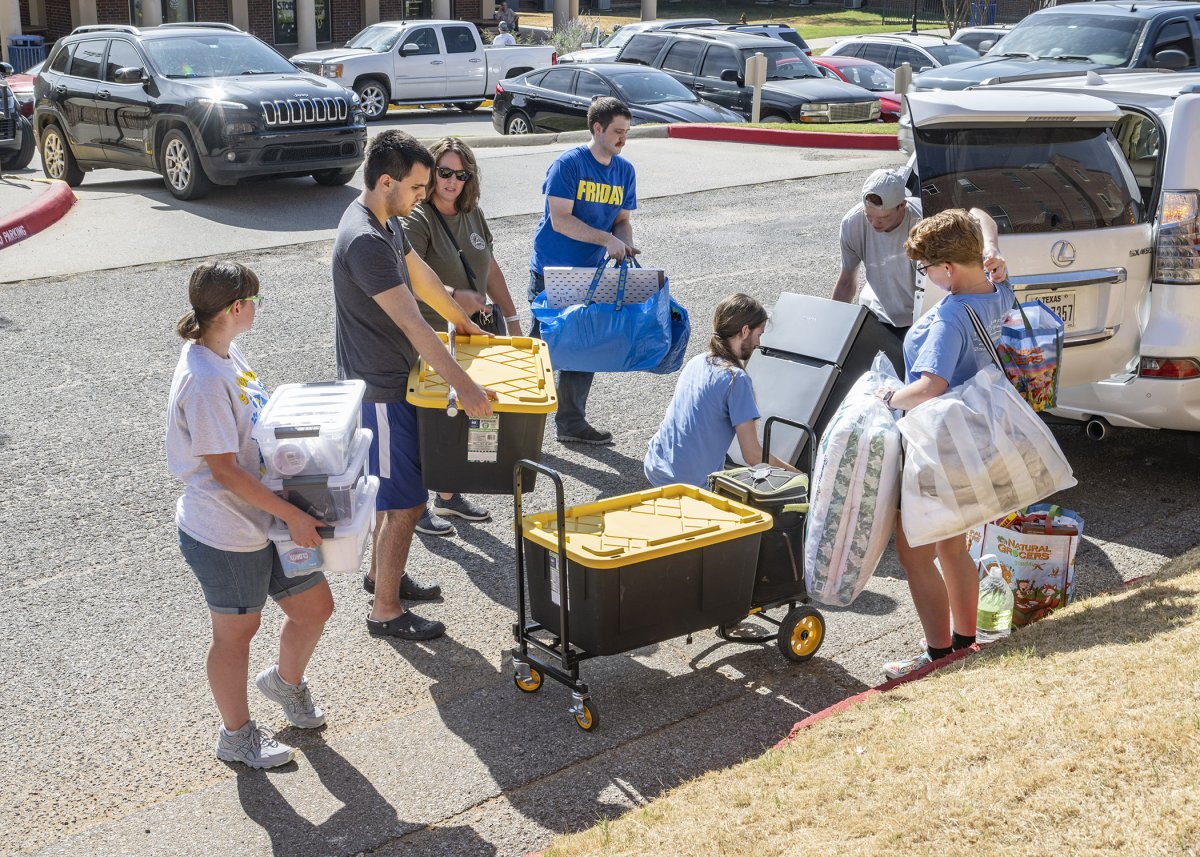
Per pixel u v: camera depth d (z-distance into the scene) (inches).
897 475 178.9
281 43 1428.4
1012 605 195.9
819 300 252.8
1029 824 128.6
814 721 167.3
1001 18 1879.9
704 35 809.5
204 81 526.3
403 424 193.5
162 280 407.8
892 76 850.8
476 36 1001.5
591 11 2110.0
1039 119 233.1
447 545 237.0
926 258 177.2
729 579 177.0
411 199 184.4
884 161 625.6
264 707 183.2
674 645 199.8
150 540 234.5
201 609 210.4
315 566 156.2
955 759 143.4
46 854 148.9
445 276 231.9
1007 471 172.2
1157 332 239.0
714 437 210.4
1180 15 579.8
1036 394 183.6
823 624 193.6
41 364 327.3
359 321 188.5
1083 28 598.5
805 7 2258.9
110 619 205.9
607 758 168.2
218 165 506.9
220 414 147.6
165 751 170.4
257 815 156.6
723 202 535.2
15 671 189.6
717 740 172.1
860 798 139.2
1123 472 268.7
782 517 185.6
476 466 191.2
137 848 150.2
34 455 270.1
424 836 152.3
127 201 532.1
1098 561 224.5
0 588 215.0
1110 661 163.0
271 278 411.5
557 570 172.1
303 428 151.7
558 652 175.6
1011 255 227.0
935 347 174.2
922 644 199.5
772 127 695.1
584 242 270.8
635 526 175.5
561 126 751.1
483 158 631.2
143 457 270.4
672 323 262.5
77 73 572.4
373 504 164.4
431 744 172.4
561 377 279.7
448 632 203.8
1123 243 236.4
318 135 522.6
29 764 166.9
